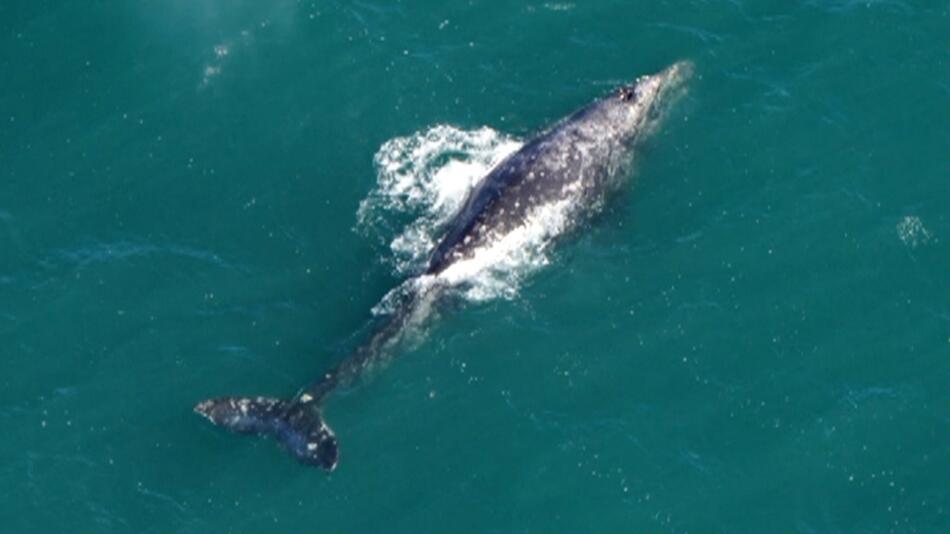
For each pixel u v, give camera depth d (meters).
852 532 176.88
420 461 181.25
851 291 197.12
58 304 198.12
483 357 189.62
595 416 185.12
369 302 195.12
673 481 180.38
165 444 183.75
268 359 190.62
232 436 183.75
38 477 181.75
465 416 184.62
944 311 195.25
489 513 177.75
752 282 197.88
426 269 196.00
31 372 191.62
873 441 183.88
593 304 195.50
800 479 181.00
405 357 188.62
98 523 177.88
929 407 186.62
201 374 189.75
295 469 180.88
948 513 178.00
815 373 189.75
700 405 186.75
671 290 196.88
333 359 189.62
